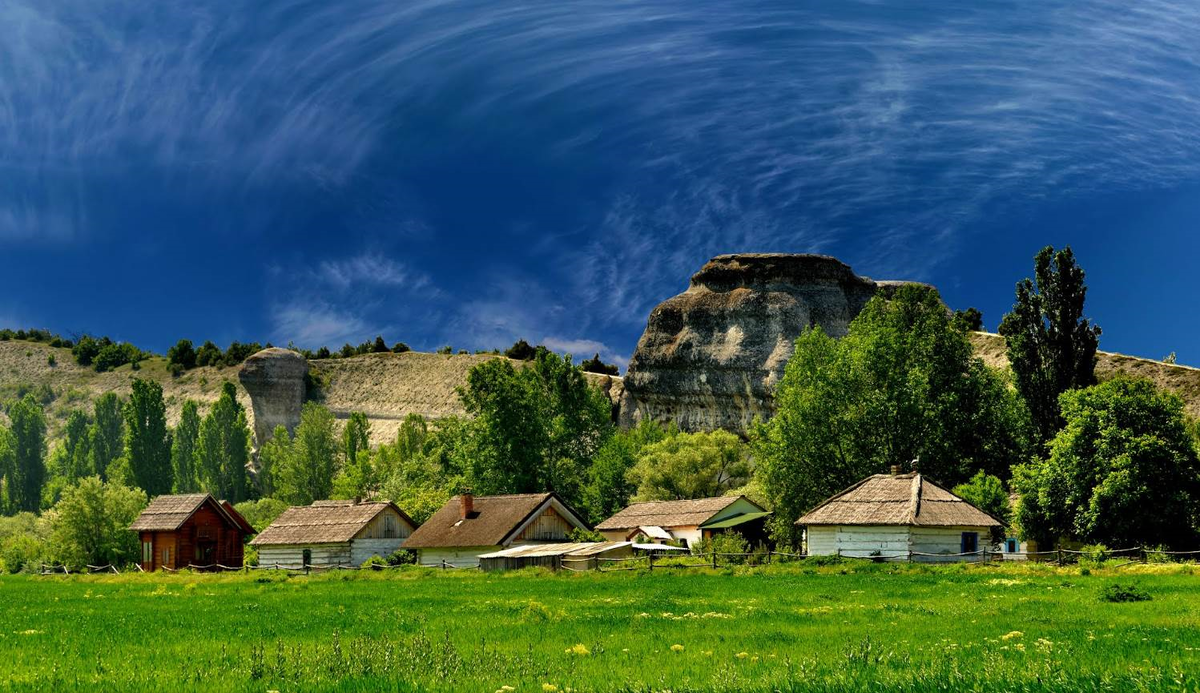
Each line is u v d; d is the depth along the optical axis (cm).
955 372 8381
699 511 8162
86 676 1942
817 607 3391
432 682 1717
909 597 3775
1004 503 6856
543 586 5006
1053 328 7856
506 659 2038
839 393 8125
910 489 6291
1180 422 5953
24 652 2420
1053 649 2025
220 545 8719
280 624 3095
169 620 3409
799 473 7944
